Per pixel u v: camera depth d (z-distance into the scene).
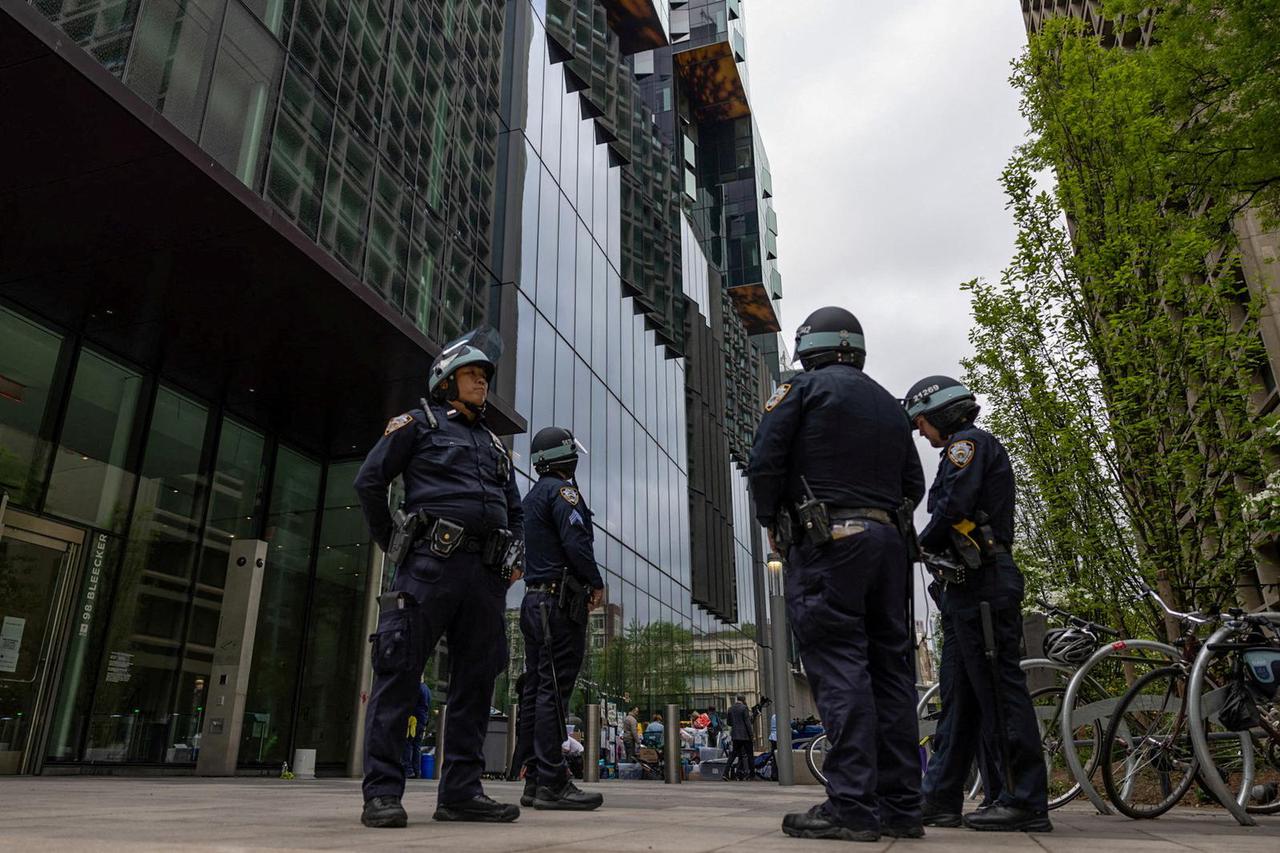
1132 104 9.12
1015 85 10.24
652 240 32.81
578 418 23.06
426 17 16.16
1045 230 9.23
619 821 3.76
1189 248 8.18
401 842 2.42
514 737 13.04
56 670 9.92
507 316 19.16
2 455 9.75
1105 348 8.55
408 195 14.42
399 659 3.29
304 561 14.18
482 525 3.53
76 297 10.31
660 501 30.12
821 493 3.09
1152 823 4.18
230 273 10.05
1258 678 4.32
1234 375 7.95
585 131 26.67
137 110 7.80
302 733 13.21
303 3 11.84
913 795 3.01
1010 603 3.78
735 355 47.69
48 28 7.07
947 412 4.14
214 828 2.89
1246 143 8.77
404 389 12.85
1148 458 8.04
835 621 2.96
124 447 11.34
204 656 11.92
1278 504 7.46
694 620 31.89
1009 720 3.66
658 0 34.88
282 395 12.91
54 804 4.48
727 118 55.56
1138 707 4.79
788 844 2.56
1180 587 7.73
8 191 8.59
